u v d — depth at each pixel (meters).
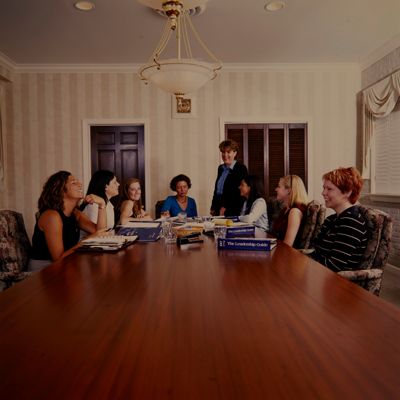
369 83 4.79
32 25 3.63
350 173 1.97
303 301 1.00
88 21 3.55
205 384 0.59
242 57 4.69
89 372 0.63
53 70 4.86
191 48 4.33
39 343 0.75
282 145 5.09
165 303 1.00
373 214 1.85
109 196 2.93
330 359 0.67
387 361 0.66
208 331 0.80
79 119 4.91
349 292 1.08
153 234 2.25
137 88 4.93
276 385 0.59
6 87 4.85
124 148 5.04
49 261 2.19
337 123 5.07
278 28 3.79
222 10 3.36
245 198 3.33
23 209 4.91
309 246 2.53
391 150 4.47
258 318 0.88
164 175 5.00
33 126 4.89
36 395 0.57
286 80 5.02
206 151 5.01
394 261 4.36
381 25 3.74
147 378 0.61
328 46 4.34
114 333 0.80
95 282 1.22
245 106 5.00
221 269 1.39
